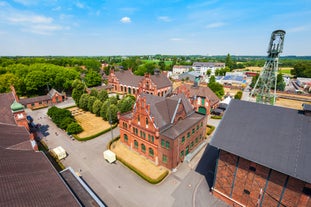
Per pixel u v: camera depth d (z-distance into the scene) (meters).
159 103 34.91
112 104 51.69
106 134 44.66
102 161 33.72
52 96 70.31
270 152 19.67
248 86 113.75
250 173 21.03
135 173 30.30
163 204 24.22
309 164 17.28
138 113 32.91
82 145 39.50
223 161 23.23
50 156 35.28
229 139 22.64
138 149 35.78
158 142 31.00
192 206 23.91
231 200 23.61
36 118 55.62
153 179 28.50
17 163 20.84
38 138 42.47
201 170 31.19
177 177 29.42
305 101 80.62
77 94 64.19
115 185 27.70
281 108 22.64
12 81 74.81
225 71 167.50
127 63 192.38
